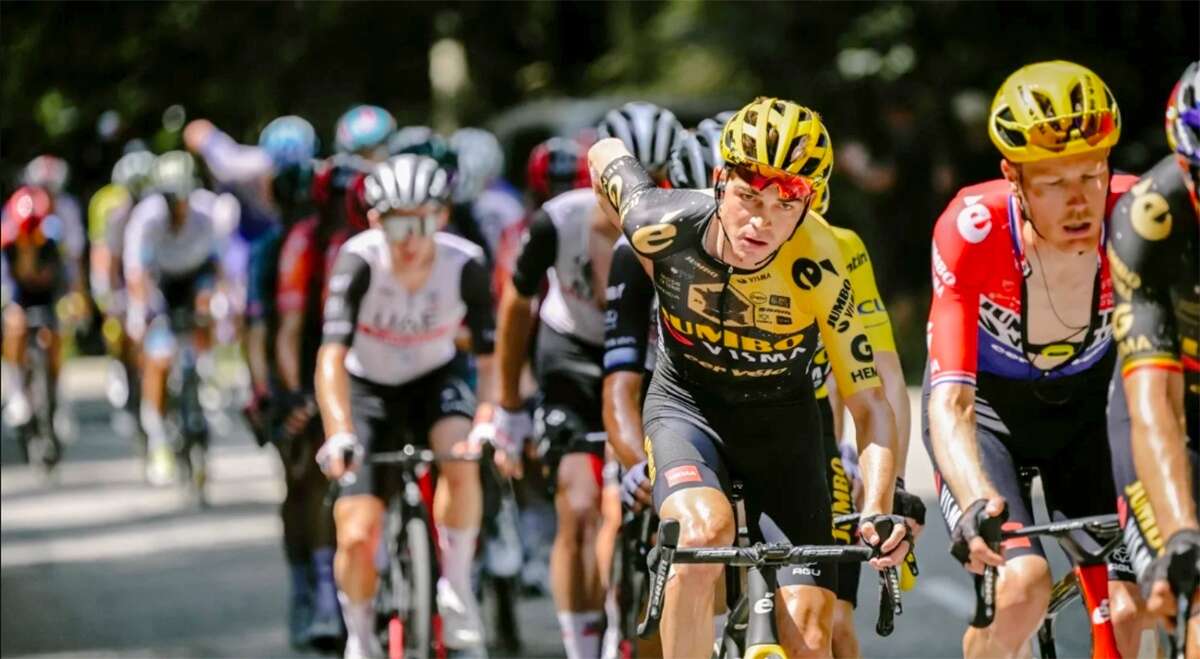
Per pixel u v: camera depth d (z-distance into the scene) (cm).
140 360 3566
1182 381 1086
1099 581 1255
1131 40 4353
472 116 6059
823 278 1257
